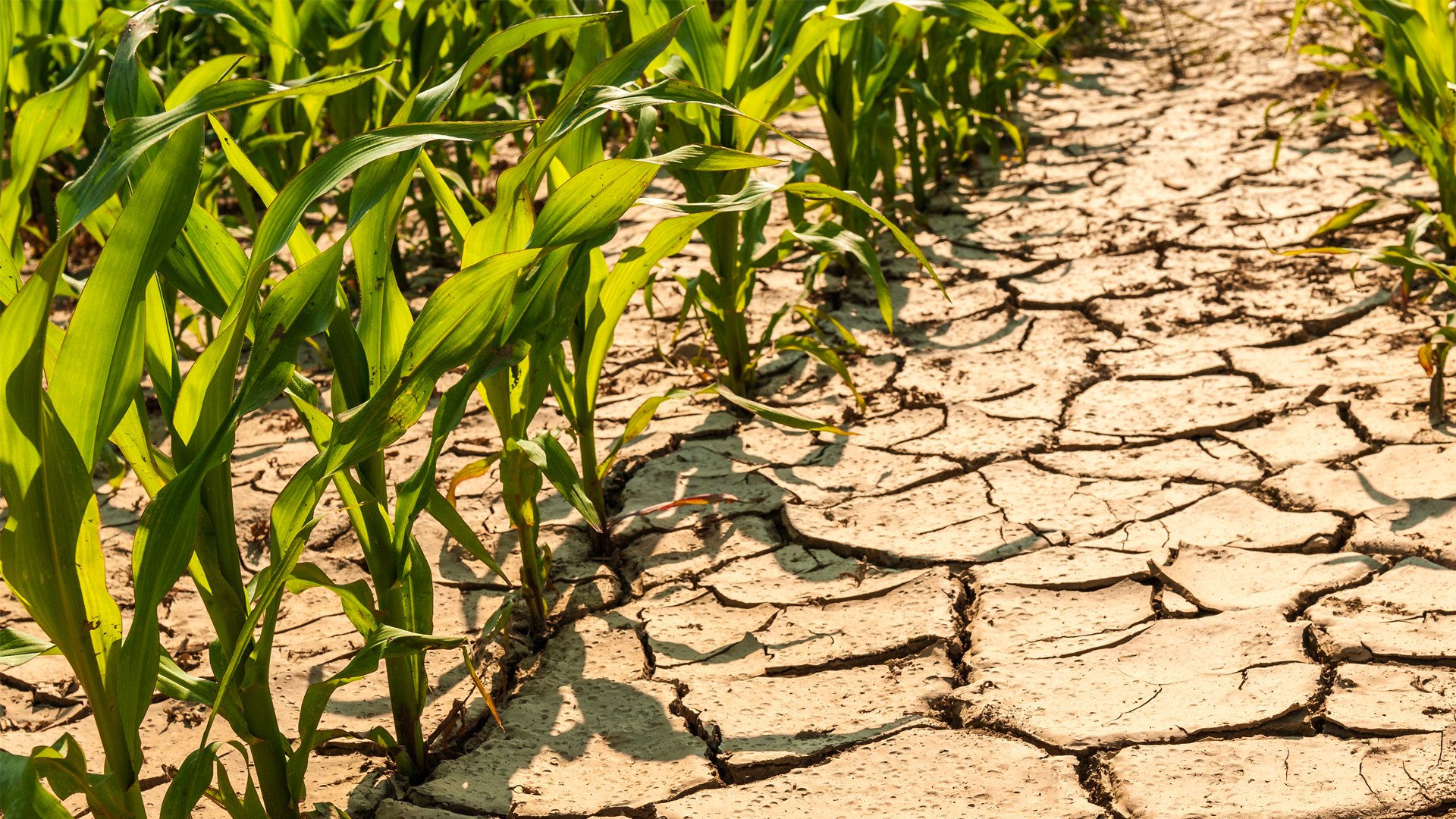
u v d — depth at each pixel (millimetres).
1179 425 2877
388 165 1474
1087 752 1843
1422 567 2213
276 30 3375
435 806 1844
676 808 1811
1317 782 1718
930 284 3910
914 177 4598
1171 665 2031
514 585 2439
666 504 2709
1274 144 4949
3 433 1240
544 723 2043
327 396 3488
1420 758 1736
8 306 1166
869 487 2748
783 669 2137
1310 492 2516
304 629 2381
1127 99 5910
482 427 3189
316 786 1907
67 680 2281
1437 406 2730
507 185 1658
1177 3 7949
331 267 1441
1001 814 1736
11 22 1517
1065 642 2127
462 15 3955
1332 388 2951
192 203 1310
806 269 3213
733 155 1577
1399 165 4508
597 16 1577
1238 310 3473
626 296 2334
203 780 1466
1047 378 3205
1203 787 1729
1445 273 2672
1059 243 4148
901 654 2156
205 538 1478
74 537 1313
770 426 3092
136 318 1310
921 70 4520
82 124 1776
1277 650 2031
